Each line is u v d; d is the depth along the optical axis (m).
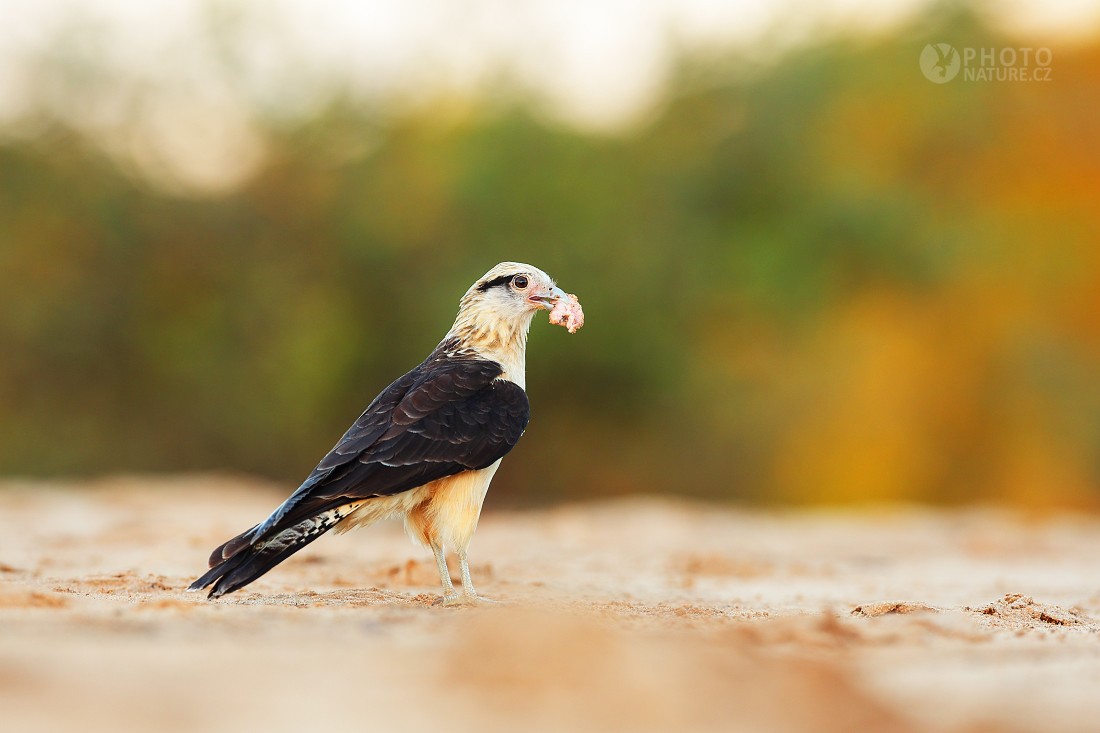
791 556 13.95
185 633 5.52
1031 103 33.88
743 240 32.94
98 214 33.19
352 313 33.97
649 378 32.56
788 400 31.91
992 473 31.78
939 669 5.48
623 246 33.25
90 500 18.03
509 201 33.59
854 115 34.16
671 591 9.58
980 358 32.06
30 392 32.47
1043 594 10.09
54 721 3.98
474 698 4.45
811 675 4.91
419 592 8.68
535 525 17.78
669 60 35.88
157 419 33.34
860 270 32.38
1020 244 32.69
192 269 33.94
